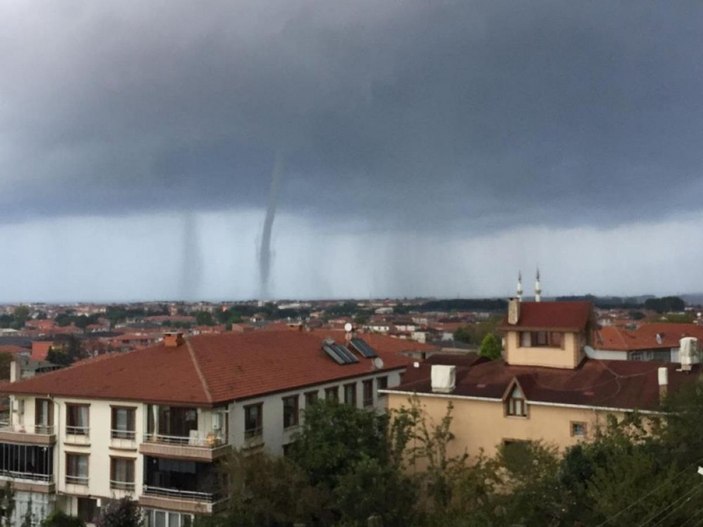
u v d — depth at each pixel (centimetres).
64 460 4816
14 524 4841
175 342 5053
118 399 4597
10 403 5125
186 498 4312
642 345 10100
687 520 2522
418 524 3169
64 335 18738
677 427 3241
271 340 5791
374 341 8325
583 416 3988
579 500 2928
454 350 12062
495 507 2798
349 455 3994
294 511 3644
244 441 4553
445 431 4050
